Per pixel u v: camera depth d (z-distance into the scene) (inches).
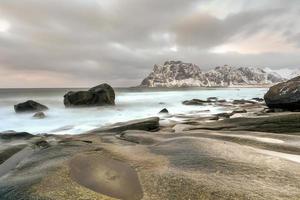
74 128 957.2
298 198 182.1
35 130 957.2
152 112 1485.0
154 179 217.2
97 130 753.0
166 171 231.1
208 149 287.4
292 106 932.6
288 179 211.6
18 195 197.6
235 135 409.4
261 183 205.0
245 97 3171.8
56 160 262.2
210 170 231.1
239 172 225.6
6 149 449.7
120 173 230.5
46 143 495.2
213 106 1787.6
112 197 192.2
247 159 254.7
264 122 583.2
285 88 964.0
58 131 901.8
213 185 201.2
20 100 2598.4
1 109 1727.4
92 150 297.6
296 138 390.0
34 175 227.3
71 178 216.2
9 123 1147.3
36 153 302.0
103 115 1389.0
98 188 203.8
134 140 438.9
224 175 220.2
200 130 574.2
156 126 753.6
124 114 1417.3
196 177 216.1
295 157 287.9
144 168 242.1
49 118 1288.1
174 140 344.2
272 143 346.6
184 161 255.1
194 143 315.0
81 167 237.8
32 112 1530.5
